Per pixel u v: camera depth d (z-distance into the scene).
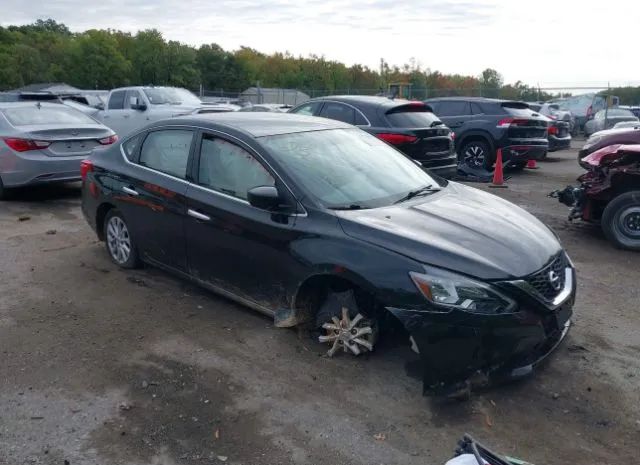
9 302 5.58
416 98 33.44
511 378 3.91
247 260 4.80
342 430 3.67
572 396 4.05
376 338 4.41
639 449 3.52
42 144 9.50
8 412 3.87
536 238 4.38
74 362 4.49
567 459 3.44
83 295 5.73
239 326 5.04
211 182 5.15
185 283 5.99
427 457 3.44
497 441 3.58
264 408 3.90
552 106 28.45
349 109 11.01
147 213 5.70
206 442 3.57
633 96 32.84
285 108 21.39
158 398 4.02
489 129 13.68
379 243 4.07
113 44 62.03
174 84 62.31
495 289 3.79
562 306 4.15
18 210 9.29
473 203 4.92
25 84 63.03
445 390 3.82
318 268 4.26
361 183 4.89
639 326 5.18
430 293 3.80
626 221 7.48
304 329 4.74
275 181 4.68
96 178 6.33
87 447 3.53
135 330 5.00
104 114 16.20
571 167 15.85
